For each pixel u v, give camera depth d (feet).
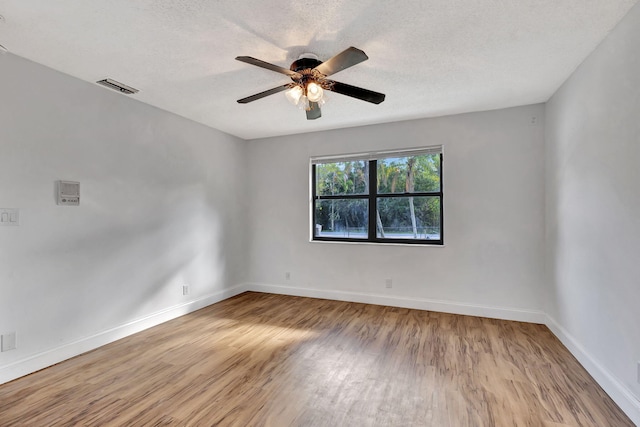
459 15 5.96
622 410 6.11
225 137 14.28
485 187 11.48
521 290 11.06
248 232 15.57
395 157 12.87
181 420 5.89
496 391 6.81
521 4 5.66
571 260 8.59
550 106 10.19
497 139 11.32
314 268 14.33
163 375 7.52
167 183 11.37
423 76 8.63
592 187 7.38
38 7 5.62
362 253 13.43
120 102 9.77
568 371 7.63
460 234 11.84
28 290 7.61
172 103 10.59
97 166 9.13
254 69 8.16
